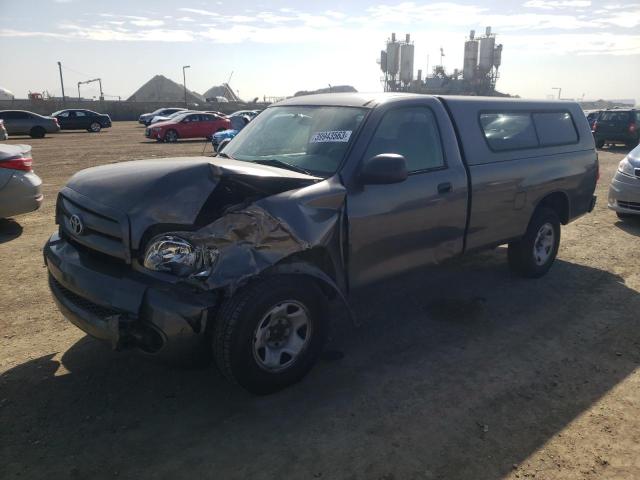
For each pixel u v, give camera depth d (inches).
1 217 273.9
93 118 1311.5
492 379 140.2
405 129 157.8
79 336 160.7
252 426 118.7
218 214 120.0
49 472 103.2
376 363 148.2
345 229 138.1
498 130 191.2
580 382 139.4
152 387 133.6
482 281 217.3
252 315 117.6
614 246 274.1
